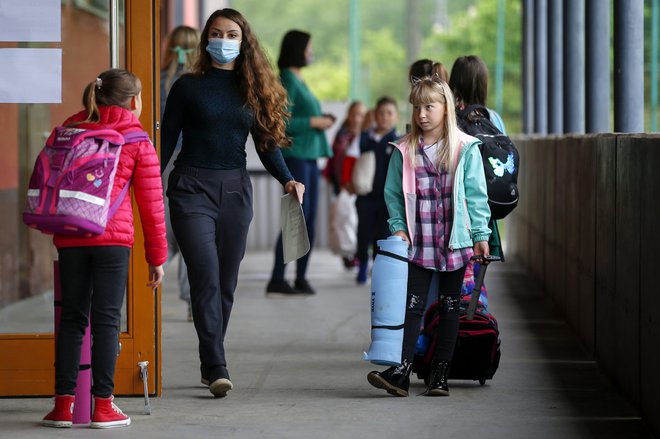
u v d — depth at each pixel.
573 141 24.52
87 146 14.58
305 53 29.20
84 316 15.29
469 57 18.62
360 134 36.94
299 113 29.25
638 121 21.69
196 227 17.16
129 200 15.16
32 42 17.55
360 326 25.48
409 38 114.50
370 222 33.06
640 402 16.14
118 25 17.27
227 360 20.98
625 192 17.55
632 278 16.83
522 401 17.23
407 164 17.16
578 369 20.02
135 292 17.30
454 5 128.62
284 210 17.95
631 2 21.53
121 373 17.33
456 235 16.91
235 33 17.22
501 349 22.12
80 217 14.36
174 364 20.48
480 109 18.22
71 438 14.80
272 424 15.64
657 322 14.95
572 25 31.25
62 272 15.06
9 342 17.28
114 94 15.13
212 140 17.22
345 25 137.62
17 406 16.80
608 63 26.16
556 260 28.14
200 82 17.33
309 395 17.69
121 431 15.20
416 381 18.78
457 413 16.36
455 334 17.42
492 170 17.38
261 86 17.36
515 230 41.94
